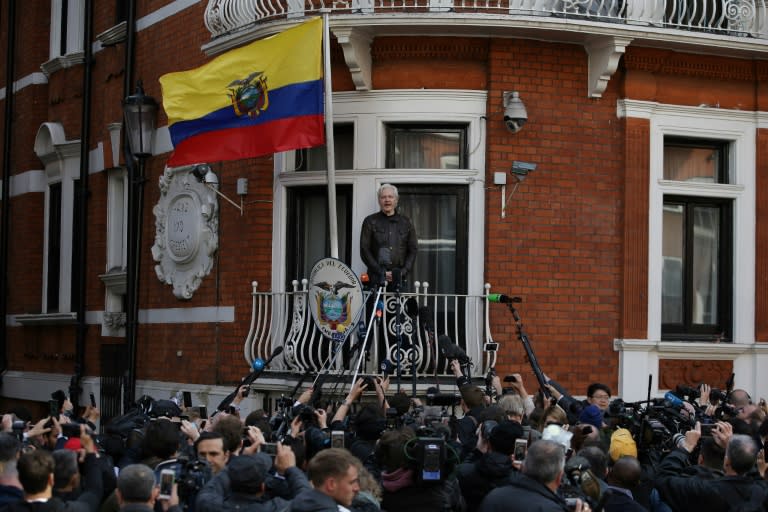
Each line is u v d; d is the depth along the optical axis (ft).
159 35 52.08
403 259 41.37
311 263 44.39
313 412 27.78
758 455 25.68
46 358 62.13
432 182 42.63
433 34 42.39
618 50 42.24
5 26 68.13
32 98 64.03
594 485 21.34
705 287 45.75
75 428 25.16
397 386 36.99
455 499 23.94
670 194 44.50
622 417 29.78
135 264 52.26
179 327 49.42
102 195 56.80
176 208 49.44
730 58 45.11
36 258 63.72
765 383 45.21
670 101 44.50
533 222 42.73
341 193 44.14
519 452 23.22
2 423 29.35
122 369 53.88
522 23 41.11
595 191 43.45
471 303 42.09
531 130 42.86
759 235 45.52
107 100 56.59
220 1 44.45
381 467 24.41
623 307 43.34
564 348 42.80
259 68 40.88
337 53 42.93
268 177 44.73
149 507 19.54
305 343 41.34
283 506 21.29
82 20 60.23
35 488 21.03
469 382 35.14
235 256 45.78
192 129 42.32
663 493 24.16
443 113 42.65
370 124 42.93
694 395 33.99
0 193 67.67
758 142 45.57
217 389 46.06
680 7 44.70
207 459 24.03
